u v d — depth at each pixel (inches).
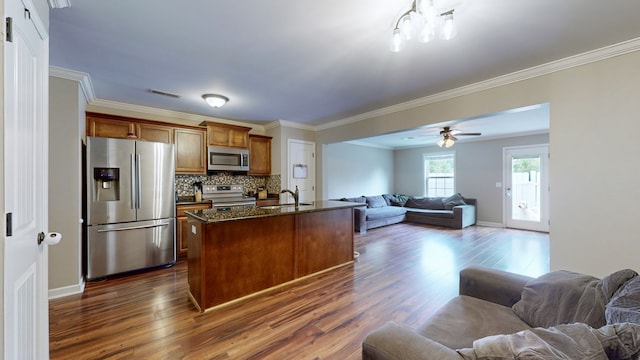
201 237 91.7
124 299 100.1
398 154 334.3
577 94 96.7
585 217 95.2
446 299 100.2
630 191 87.2
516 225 243.9
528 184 237.8
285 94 136.3
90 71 107.2
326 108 163.3
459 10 69.7
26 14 46.9
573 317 45.7
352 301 98.8
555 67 100.6
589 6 68.4
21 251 44.5
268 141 206.5
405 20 69.6
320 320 85.3
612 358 29.1
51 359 66.4
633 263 86.7
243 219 100.4
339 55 95.1
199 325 82.4
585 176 95.1
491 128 218.8
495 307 57.7
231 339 75.1
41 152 54.9
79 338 75.2
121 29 78.5
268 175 209.2
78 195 106.3
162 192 137.6
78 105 106.9
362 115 177.6
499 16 72.5
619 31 80.4
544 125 205.6
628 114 87.6
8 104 39.3
